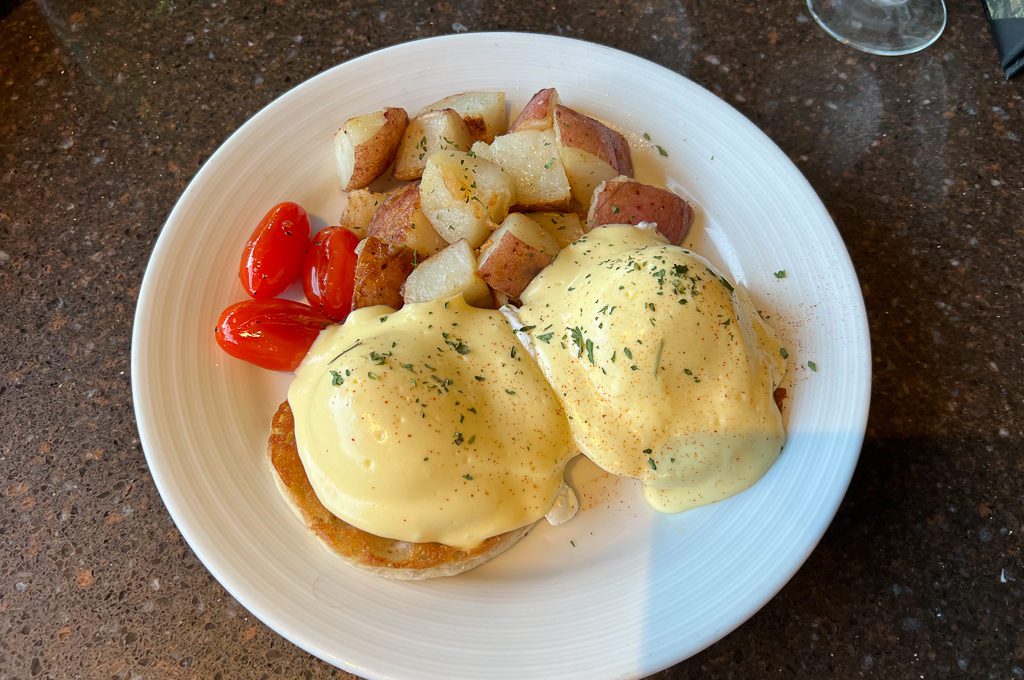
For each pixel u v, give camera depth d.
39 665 0.32
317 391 0.31
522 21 0.42
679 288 0.30
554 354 0.31
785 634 0.32
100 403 0.35
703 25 0.42
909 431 0.34
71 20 0.43
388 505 0.30
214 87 0.41
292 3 0.43
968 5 0.41
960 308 0.36
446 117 0.35
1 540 0.33
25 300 0.37
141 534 0.33
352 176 0.35
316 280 0.34
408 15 0.42
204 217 0.35
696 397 0.30
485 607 0.30
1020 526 0.33
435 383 0.30
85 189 0.39
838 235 0.34
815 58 0.41
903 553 0.32
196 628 0.32
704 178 0.36
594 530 0.31
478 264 0.33
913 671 0.31
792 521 0.30
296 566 0.30
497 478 0.30
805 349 0.33
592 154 0.34
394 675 0.28
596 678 0.28
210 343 0.33
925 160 0.38
